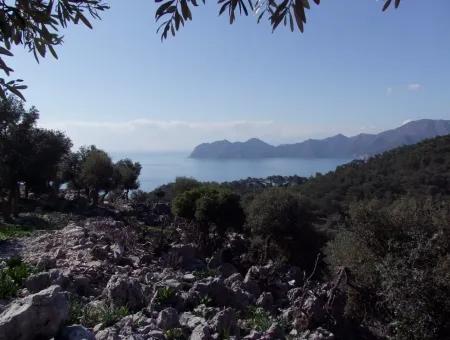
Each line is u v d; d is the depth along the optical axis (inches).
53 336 347.9
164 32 138.1
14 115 1736.0
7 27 140.3
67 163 2915.8
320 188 3403.1
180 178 2709.2
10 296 480.7
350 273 814.5
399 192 2527.1
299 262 1630.2
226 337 458.6
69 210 2210.9
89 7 154.8
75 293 549.3
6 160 1711.4
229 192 1652.3
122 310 491.2
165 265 860.0
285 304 785.6
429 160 3255.4
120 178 3166.8
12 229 1262.3
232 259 1360.7
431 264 783.1
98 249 820.0
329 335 609.9
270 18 129.5
